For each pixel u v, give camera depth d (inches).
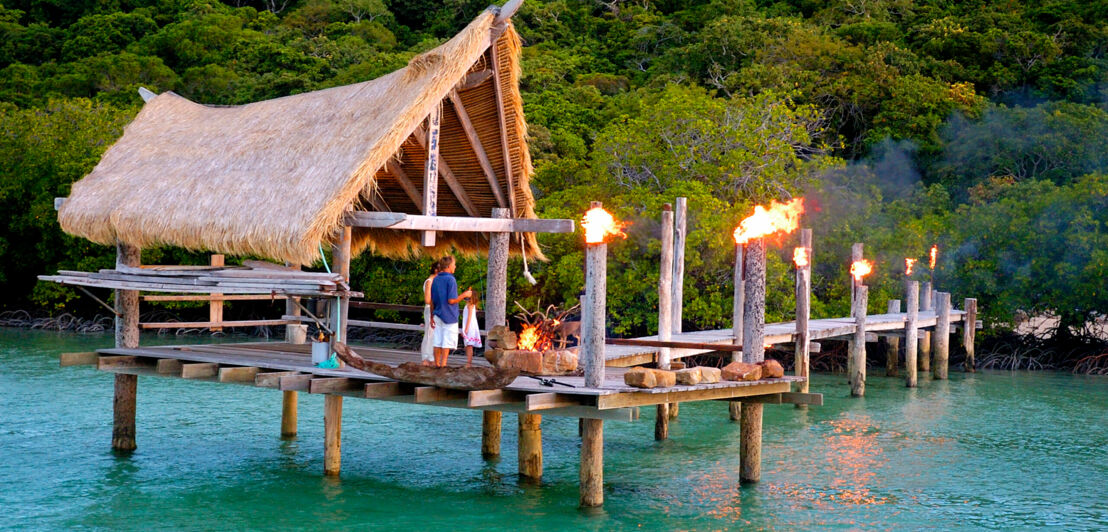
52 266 1824.6
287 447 743.7
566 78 2439.7
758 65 2047.2
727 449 756.6
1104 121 1860.2
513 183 708.7
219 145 694.5
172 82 2474.2
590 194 1382.9
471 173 708.7
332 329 611.2
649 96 1935.3
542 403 495.8
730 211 1270.9
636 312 1299.2
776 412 948.0
